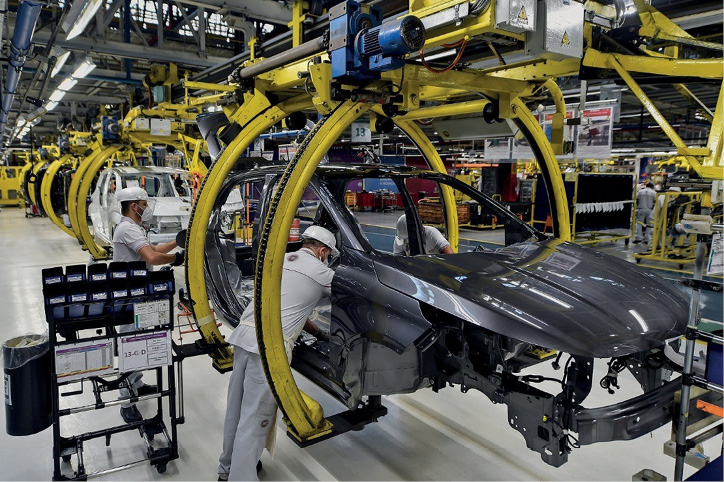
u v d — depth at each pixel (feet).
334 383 9.52
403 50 7.43
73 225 33.53
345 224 9.68
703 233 6.70
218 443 10.50
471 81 9.68
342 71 8.29
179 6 34.50
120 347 9.00
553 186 12.28
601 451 10.21
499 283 8.25
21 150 103.50
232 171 14.34
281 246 8.44
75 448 9.11
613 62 9.27
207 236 13.84
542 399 7.26
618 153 64.28
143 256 11.89
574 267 9.32
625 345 7.08
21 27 20.18
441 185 15.29
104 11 34.09
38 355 8.83
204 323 13.06
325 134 8.59
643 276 9.44
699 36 16.70
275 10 24.34
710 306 21.56
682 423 7.19
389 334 8.23
